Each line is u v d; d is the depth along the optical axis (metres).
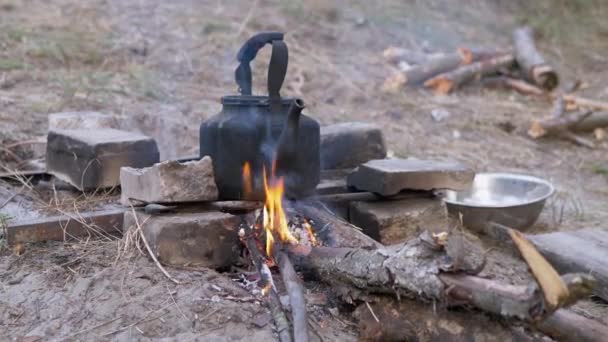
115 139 1.78
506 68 3.39
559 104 2.93
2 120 2.22
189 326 1.47
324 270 1.53
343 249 1.51
